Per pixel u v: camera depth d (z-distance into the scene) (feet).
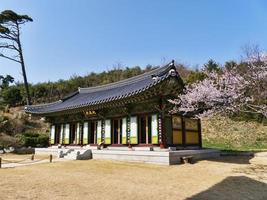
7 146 96.17
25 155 81.87
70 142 86.12
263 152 67.87
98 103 65.82
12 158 71.92
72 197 27.55
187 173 43.01
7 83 194.08
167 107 58.54
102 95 82.69
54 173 42.83
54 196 27.73
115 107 69.77
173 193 30.40
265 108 43.04
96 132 75.25
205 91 45.96
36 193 28.81
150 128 61.16
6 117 125.49
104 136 71.67
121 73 193.16
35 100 180.86
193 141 67.21
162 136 56.90
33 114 97.35
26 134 111.04
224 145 90.94
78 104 77.41
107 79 189.57
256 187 34.35
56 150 80.02
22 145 99.81
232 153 67.87
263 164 51.21
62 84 189.47
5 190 29.68
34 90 184.03
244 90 43.91
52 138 95.14
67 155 69.05
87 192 29.86
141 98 58.70
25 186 32.17
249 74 42.60
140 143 62.08
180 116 64.18
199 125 70.74
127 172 44.14
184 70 197.26
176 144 60.90
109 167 49.62
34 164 55.67
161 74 59.57
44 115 93.97
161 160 51.96
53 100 181.47
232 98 43.42
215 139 99.45
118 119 69.77
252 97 42.91
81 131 81.25
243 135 99.86
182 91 58.59
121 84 88.48
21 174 41.47
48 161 61.57
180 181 37.19
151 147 58.18
